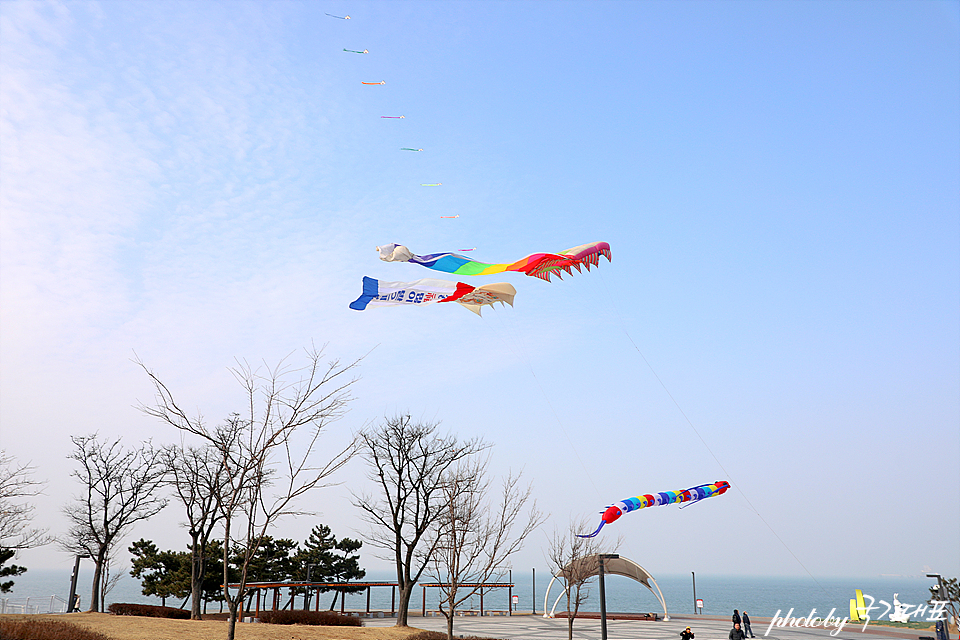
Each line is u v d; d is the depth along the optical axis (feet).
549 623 195.21
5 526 148.25
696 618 226.58
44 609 186.29
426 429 172.24
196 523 151.94
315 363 81.10
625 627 184.75
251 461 77.51
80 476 162.30
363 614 204.85
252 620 174.09
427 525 152.46
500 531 129.18
